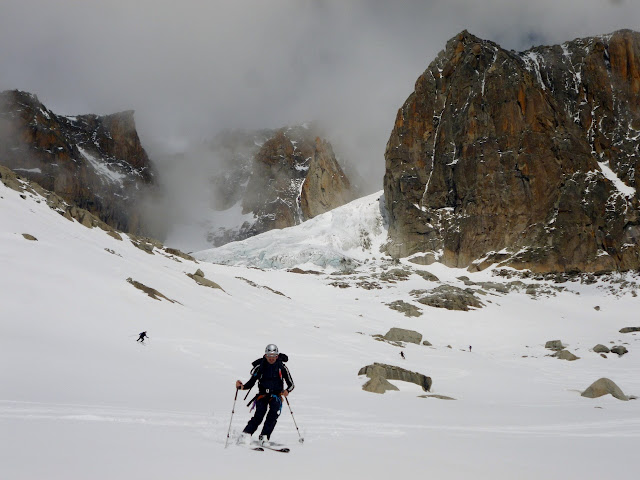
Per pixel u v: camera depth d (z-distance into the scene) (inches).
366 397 904.3
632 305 3629.4
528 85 5497.1
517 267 4758.9
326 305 3142.2
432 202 5600.4
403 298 3427.7
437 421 612.4
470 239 5132.9
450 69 6186.0
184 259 3068.4
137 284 1579.7
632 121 5689.0
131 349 1029.8
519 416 721.0
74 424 362.9
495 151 5344.5
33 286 1200.8
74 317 1122.7
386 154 6176.2
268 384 344.2
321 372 1232.2
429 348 2162.9
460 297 3388.3
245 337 1494.8
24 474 207.5
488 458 347.6
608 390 1160.2
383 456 328.8
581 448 416.2
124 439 313.0
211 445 319.3
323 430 461.4
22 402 490.6
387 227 6077.8
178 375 889.5
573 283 4301.2
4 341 815.1
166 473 231.1
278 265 5059.1
